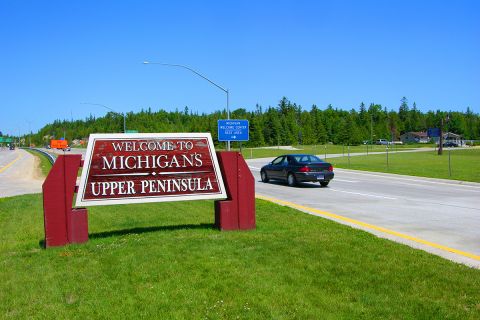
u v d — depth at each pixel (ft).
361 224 34.37
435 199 52.19
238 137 144.66
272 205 43.19
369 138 488.02
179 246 25.09
